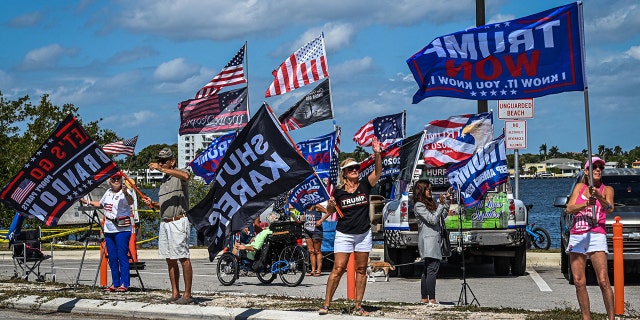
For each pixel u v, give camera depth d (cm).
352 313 1101
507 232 1669
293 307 1172
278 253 1661
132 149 2414
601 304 1301
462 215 1669
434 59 1065
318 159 1808
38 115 3241
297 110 1872
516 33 1046
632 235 1504
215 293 1353
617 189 1638
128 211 1383
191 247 2567
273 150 1116
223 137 1956
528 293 1455
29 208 1327
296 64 1873
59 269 2025
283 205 1844
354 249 1098
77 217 2644
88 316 1207
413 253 1722
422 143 1474
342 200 1088
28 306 1273
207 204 1155
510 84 1054
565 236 1664
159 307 1191
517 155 1916
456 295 1438
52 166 1312
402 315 1084
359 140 2075
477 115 1574
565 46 1035
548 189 14962
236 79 2038
